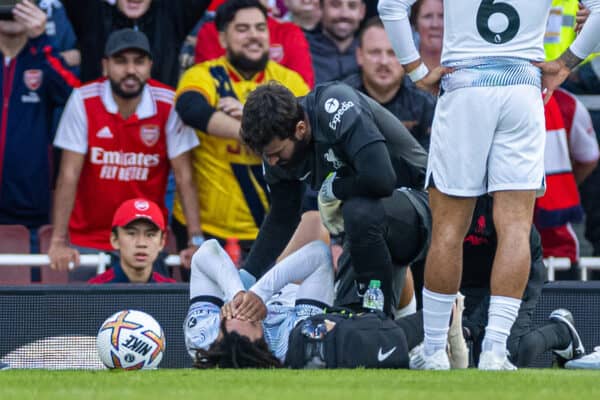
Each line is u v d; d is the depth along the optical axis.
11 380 12.24
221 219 23.86
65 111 23.48
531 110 14.10
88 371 14.95
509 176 14.07
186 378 12.23
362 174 14.91
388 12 14.70
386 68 23.64
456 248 14.38
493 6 14.09
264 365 15.05
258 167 23.89
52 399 9.27
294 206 16.61
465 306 18.14
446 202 14.38
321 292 16.19
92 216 23.61
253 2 23.78
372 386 10.77
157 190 23.89
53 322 19.58
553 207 23.78
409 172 16.50
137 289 19.45
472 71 14.12
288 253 18.98
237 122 23.33
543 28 14.39
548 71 14.43
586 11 19.02
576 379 11.98
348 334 14.69
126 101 23.52
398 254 16.27
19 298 19.56
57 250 22.83
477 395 9.59
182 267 23.50
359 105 15.22
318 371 13.70
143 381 11.76
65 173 23.33
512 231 14.08
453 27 14.30
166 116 23.77
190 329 16.22
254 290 15.62
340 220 16.17
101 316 19.53
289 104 14.78
